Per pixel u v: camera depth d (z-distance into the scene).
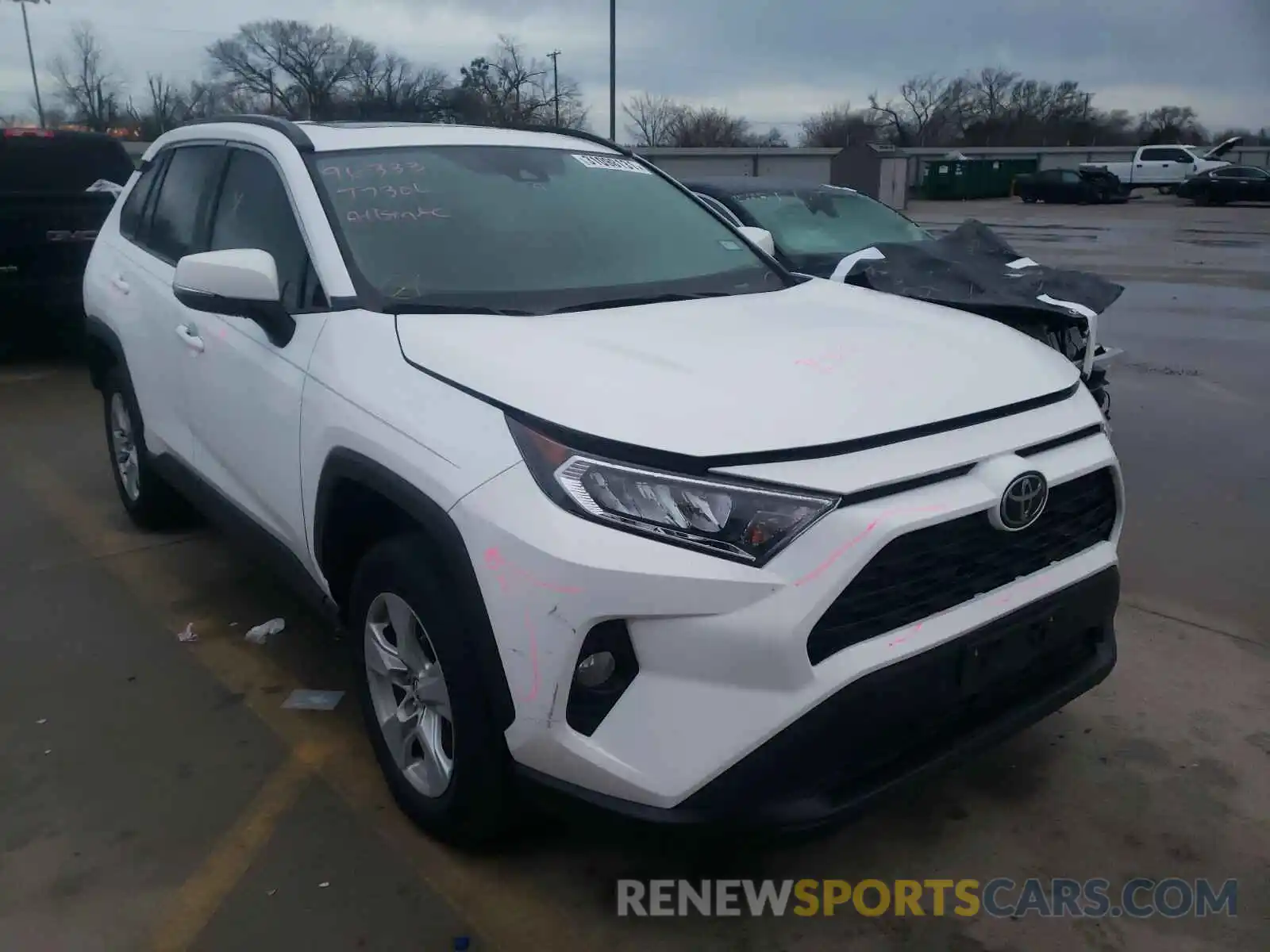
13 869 2.93
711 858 2.98
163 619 4.47
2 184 10.18
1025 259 6.53
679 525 2.30
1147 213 34.38
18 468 6.62
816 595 2.28
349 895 2.82
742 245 4.00
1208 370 9.29
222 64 50.19
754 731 2.29
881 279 5.46
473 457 2.52
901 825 3.12
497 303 3.16
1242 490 6.05
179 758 3.45
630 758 2.36
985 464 2.55
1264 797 3.23
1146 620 4.42
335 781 3.32
